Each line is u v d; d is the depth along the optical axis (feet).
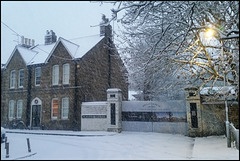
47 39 100.73
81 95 73.92
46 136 60.08
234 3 36.78
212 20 42.45
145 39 46.55
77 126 71.20
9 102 87.40
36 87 82.12
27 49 93.15
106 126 66.90
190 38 45.01
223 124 54.80
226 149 35.78
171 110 63.82
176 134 60.85
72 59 75.05
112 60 91.20
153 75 57.62
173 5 36.04
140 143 44.86
